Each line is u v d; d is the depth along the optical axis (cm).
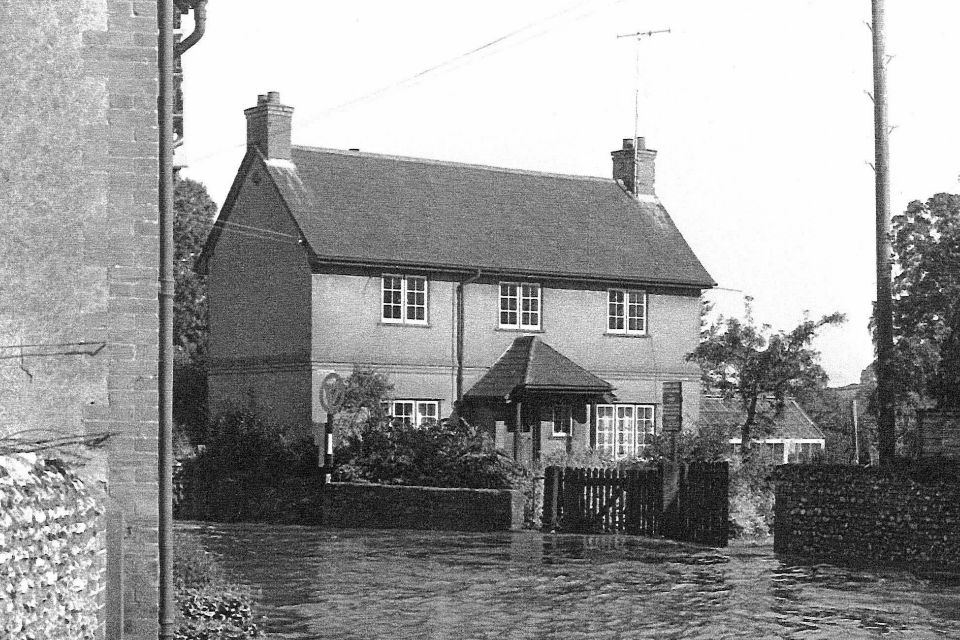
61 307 1314
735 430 4344
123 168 1325
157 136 1335
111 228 1323
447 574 2481
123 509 1316
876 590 2272
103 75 1325
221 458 4319
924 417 2728
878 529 2719
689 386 5238
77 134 1320
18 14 1316
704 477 3142
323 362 4497
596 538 3259
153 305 1327
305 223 4578
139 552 1327
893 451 2844
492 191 5194
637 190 5547
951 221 3203
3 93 1313
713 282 5275
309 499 3972
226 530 3544
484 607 2047
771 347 4403
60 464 1215
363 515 3744
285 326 4616
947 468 2628
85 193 1320
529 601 2119
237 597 1659
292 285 4597
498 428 4722
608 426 5028
